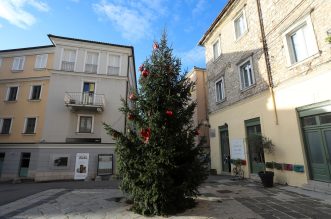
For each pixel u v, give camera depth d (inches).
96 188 450.0
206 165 254.8
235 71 553.3
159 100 253.1
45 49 877.2
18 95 848.3
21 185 609.6
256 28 473.7
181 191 232.8
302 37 364.5
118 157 245.6
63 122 778.8
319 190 308.5
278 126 398.0
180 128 254.7
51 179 719.7
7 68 886.4
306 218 204.1
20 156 779.4
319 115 329.7
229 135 564.7
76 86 816.3
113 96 832.3
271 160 410.3
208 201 274.8
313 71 335.9
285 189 339.0
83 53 848.9
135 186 232.1
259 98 454.3
